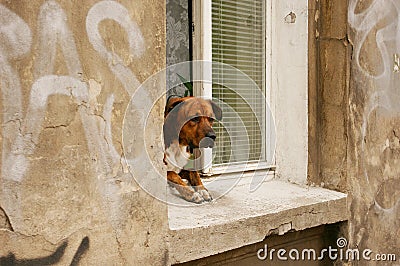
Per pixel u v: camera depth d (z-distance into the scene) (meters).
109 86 1.25
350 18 2.14
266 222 1.69
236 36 2.15
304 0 2.16
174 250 1.41
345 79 2.14
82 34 1.20
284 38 2.24
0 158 1.08
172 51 2.27
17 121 1.09
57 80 1.15
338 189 2.16
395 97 2.47
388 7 2.39
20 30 1.09
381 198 2.36
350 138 2.15
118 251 1.28
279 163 2.29
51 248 1.16
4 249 1.09
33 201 1.12
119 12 1.27
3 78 1.07
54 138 1.15
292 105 2.23
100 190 1.24
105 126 1.25
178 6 2.28
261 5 2.24
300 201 1.91
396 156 2.48
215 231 1.51
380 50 2.35
